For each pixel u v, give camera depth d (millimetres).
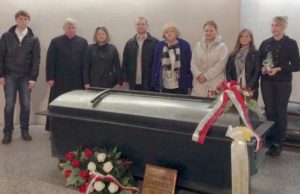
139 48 3926
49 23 4543
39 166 3080
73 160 2596
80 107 2701
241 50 3543
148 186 2396
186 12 4328
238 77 3514
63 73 4043
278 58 3434
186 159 2391
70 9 4539
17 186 2750
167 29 3619
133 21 4508
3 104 4570
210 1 4230
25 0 4477
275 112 3521
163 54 3631
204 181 2365
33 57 3889
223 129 2242
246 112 2303
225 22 4203
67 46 4027
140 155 2535
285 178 2947
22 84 3879
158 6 4414
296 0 4129
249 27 4254
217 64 3494
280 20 3416
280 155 3525
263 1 4242
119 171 2459
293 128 3723
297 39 4172
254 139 2225
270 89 3492
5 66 3852
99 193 2393
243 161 2148
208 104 2475
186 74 3656
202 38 3930
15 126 4484
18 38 3846
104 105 2658
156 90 3727
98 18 4547
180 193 2547
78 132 2727
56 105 2795
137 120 2486
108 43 4070
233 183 2193
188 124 2336
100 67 3953
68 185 2592
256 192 2682
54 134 2834
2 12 4449
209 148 2307
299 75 4172
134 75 3943
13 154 3391
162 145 2443
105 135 2627
